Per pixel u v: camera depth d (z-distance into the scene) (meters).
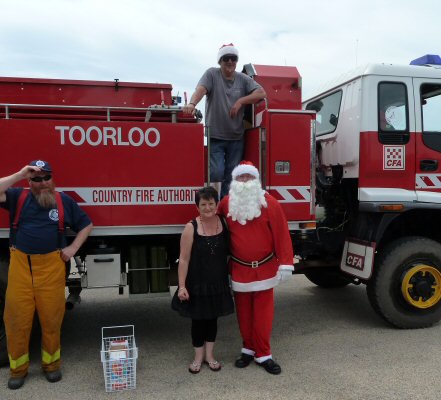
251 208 3.43
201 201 3.39
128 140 3.70
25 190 3.33
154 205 3.77
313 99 5.55
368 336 4.37
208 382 3.41
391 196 4.46
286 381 3.40
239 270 3.55
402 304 4.48
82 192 3.64
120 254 3.93
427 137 4.62
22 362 3.36
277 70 4.53
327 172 5.15
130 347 3.76
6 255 3.82
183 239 3.44
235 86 4.21
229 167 4.33
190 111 3.85
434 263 4.52
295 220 4.13
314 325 4.75
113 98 4.16
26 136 3.54
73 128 3.61
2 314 3.63
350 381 3.39
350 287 6.46
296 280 6.93
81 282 3.85
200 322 3.55
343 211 5.01
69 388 3.34
